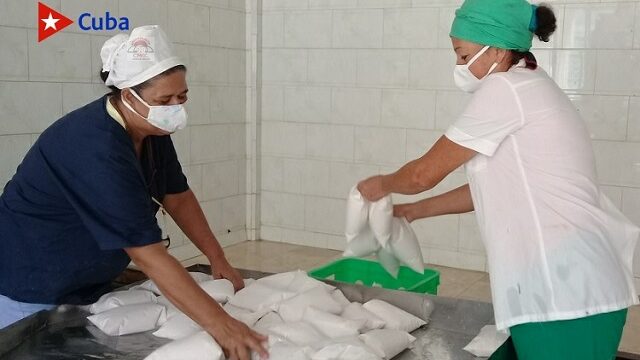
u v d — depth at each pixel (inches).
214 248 87.0
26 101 131.9
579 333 63.9
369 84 181.3
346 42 182.7
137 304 74.9
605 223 65.8
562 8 156.3
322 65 187.2
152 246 65.6
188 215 86.4
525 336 65.4
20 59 129.9
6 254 73.7
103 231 64.8
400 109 178.1
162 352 62.0
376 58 179.2
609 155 156.9
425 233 179.5
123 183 64.7
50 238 72.1
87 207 65.9
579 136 66.2
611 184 157.6
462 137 66.1
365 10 178.5
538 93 65.1
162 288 65.4
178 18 168.6
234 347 63.0
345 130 186.5
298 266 175.6
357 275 105.9
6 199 73.5
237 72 192.1
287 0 189.2
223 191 190.9
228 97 189.3
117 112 66.9
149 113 66.8
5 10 126.0
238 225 198.7
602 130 156.7
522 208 64.9
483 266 173.6
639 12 149.2
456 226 175.3
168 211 86.5
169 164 83.2
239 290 84.1
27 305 74.9
